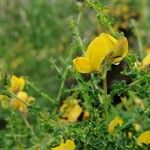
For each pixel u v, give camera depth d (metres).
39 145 0.16
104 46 0.12
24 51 0.37
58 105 0.17
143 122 0.16
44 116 0.14
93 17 0.35
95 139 0.13
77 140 0.14
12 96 0.14
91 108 0.14
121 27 0.22
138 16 0.35
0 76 0.14
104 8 0.14
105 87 0.13
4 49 0.36
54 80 0.30
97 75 0.14
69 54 0.17
